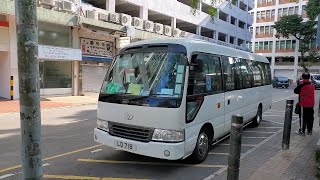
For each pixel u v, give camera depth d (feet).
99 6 78.28
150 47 19.56
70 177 17.30
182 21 99.25
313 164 18.94
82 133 28.99
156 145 17.04
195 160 19.84
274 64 202.39
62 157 21.01
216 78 22.21
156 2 84.94
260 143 26.18
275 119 40.37
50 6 56.03
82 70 67.62
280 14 197.98
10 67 53.57
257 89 32.89
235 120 12.91
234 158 13.00
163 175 17.90
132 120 17.98
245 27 152.46
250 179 16.33
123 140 18.12
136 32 73.36
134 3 77.20
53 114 40.83
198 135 19.35
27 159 9.42
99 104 19.88
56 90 62.80
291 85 157.99
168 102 17.16
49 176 17.37
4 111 41.32
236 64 26.43
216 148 24.21
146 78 18.53
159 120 17.20
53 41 60.18
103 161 20.26
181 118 17.30
